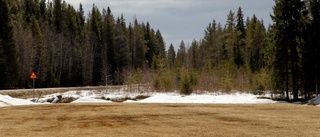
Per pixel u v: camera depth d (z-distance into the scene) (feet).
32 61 221.25
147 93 155.94
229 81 168.86
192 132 49.39
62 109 76.64
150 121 59.16
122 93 155.22
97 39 303.89
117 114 67.31
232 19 308.19
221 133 48.80
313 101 115.85
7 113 70.08
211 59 298.15
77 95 145.28
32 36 241.76
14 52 186.39
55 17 307.99
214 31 338.13
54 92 161.58
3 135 46.93
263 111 73.97
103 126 54.24
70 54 272.10
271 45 142.82
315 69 138.00
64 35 298.15
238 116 65.62
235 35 286.87
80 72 282.77
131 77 179.42
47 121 59.47
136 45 344.08
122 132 49.14
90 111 72.38
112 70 298.76
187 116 65.10
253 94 156.56
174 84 170.09
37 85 220.84
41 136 46.21
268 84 152.76
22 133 48.44
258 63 278.67
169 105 86.63
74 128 52.54
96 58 298.97
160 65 200.75
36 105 86.43
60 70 255.91
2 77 178.60
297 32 138.62
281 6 140.05
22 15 281.13
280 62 139.13
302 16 141.08
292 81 143.02
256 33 282.36
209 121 59.47
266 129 52.16
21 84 207.21
